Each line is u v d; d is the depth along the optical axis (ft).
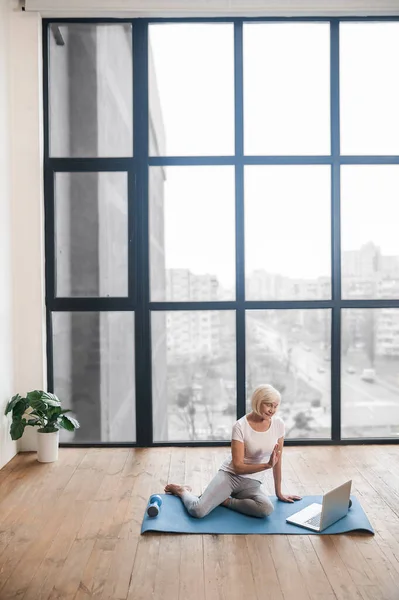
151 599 8.89
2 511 12.32
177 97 17.43
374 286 17.63
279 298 17.61
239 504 12.07
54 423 15.90
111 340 17.43
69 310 17.25
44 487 13.78
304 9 16.61
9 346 16.08
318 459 16.02
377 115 17.47
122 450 16.98
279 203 17.49
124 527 11.50
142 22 17.04
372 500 12.92
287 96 17.40
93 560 10.13
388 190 17.56
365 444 17.53
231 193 17.49
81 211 17.31
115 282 17.37
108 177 17.29
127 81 17.19
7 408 15.34
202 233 17.51
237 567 9.90
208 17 17.06
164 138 17.38
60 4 16.28
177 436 17.67
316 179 17.51
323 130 17.44
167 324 17.53
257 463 12.22
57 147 17.24
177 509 12.24
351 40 17.39
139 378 17.34
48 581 9.41
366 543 10.79
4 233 15.83
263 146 17.47
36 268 16.67
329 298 17.61
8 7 16.21
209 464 15.55
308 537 11.03
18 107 16.49
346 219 17.54
